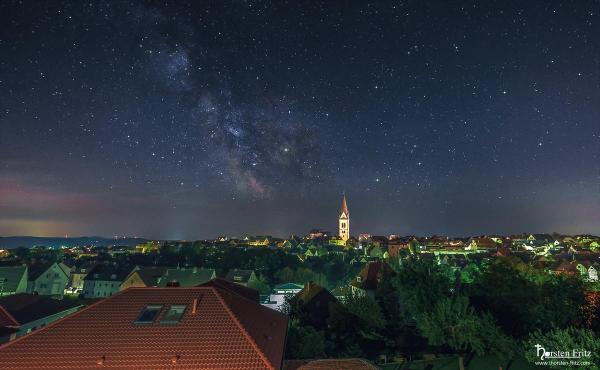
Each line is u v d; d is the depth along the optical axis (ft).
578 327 109.91
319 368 69.00
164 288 70.23
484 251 570.05
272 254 526.16
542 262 366.63
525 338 102.94
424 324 103.71
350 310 131.13
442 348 122.11
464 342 98.94
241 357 55.62
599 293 126.82
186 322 61.87
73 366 53.01
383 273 176.04
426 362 112.68
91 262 495.82
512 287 128.36
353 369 69.21
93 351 55.42
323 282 409.49
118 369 52.70
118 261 491.31
